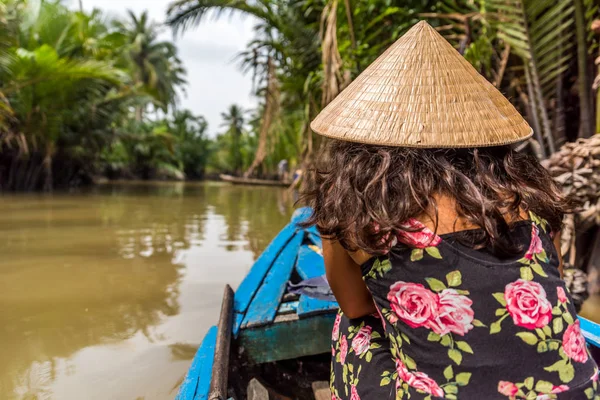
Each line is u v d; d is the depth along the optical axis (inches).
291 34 285.9
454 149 37.7
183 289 145.3
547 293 34.1
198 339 105.1
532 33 152.2
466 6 191.8
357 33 225.8
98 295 138.3
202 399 57.0
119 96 642.8
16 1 468.4
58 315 120.9
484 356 33.1
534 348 32.9
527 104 167.5
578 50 147.5
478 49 162.9
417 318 34.8
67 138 620.1
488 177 36.0
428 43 40.1
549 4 145.4
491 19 160.4
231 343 84.4
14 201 431.8
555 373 33.0
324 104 202.5
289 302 95.3
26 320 117.2
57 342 103.2
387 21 230.2
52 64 459.2
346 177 39.6
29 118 508.4
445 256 34.2
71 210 356.2
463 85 38.6
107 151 935.0
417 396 34.7
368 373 43.6
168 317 119.8
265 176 1201.4
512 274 33.7
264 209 396.8
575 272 125.3
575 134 167.0
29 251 197.9
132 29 1222.3
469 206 34.2
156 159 1229.7
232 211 375.6
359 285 45.3
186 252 201.2
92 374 87.7
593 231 146.0
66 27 537.0
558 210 39.6
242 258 190.9
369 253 36.8
